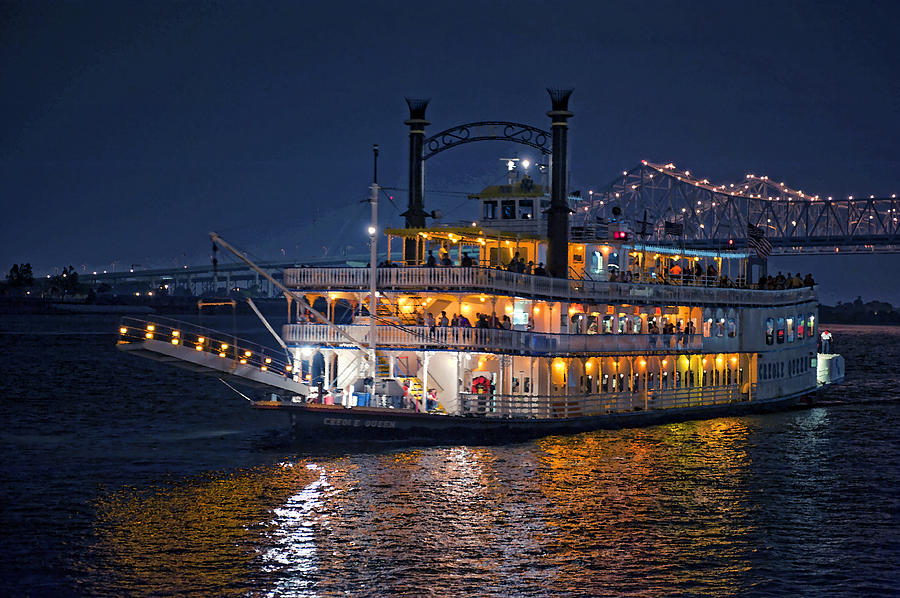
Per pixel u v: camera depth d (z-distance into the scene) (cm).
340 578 2983
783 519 3681
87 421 5616
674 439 5091
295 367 4722
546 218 5516
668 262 6000
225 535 3325
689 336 5644
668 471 4362
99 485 3919
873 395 7700
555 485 4019
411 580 2981
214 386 7775
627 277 5541
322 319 4550
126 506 3634
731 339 6025
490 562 3141
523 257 5484
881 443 5212
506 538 3362
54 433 5144
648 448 4816
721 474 4366
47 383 7919
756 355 6194
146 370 9306
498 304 4912
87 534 3312
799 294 6725
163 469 4184
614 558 3212
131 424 5503
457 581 2983
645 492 3988
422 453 4441
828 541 3428
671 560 3206
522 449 4616
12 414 5934
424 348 4500
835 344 18475
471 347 4450
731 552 3294
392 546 3253
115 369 9400
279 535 3334
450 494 3828
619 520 3606
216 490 3844
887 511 3822
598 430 5138
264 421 5631
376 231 4566
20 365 9775
